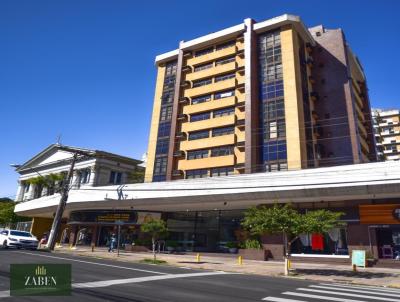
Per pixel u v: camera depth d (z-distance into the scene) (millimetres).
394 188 23125
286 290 11852
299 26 44531
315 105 46500
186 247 34188
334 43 48719
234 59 46938
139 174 54562
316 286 13492
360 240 25188
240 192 28422
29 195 63812
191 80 49375
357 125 46125
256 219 19609
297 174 26547
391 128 87312
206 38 49500
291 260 26922
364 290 12922
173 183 32500
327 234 26906
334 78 46812
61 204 33969
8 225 61969
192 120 47312
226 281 13695
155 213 36500
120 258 24969
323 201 27109
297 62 43062
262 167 39062
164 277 14055
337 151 43188
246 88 42531
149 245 34500
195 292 10508
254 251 28047
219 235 32750
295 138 38062
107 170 55406
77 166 56688
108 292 9883
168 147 47000
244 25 46469
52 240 32188
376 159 52375
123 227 37438
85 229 41000
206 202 30844
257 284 13211
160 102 51062
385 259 23922
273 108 40969
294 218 19094
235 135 42156
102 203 37500
